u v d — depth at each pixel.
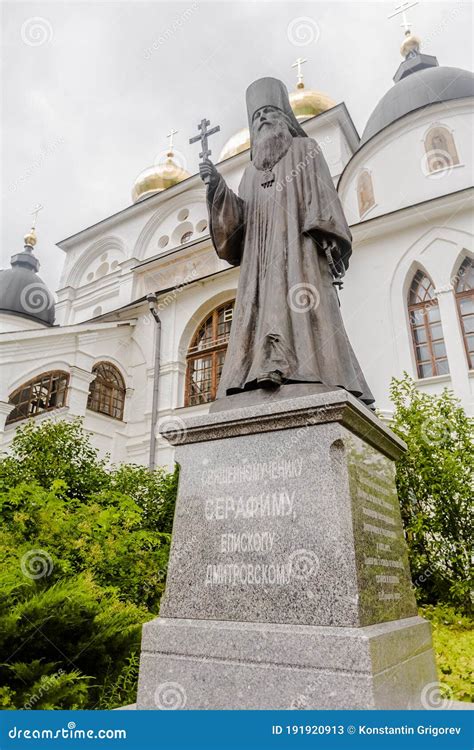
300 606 3.01
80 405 19.00
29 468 10.93
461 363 14.15
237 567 3.30
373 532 3.40
